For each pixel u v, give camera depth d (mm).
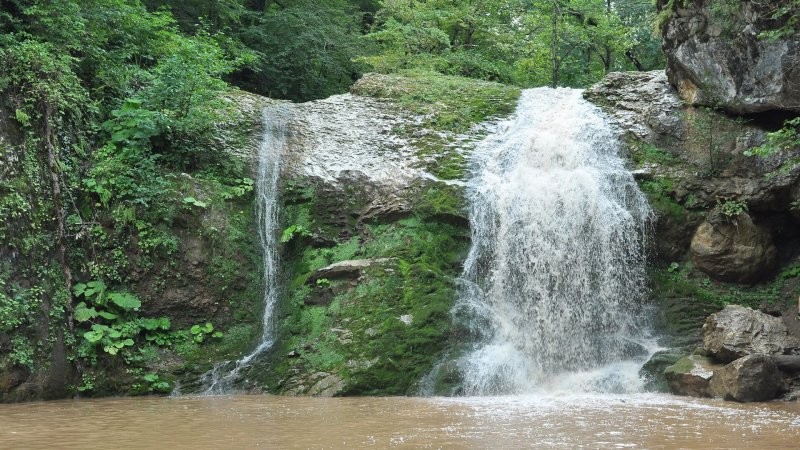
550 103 17688
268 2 26422
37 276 11844
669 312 13406
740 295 13750
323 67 25891
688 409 9242
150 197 13766
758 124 14852
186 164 15195
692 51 15406
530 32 27078
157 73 15820
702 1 15117
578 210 14258
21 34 13758
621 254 13961
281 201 15492
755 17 14062
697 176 14648
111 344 12273
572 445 6566
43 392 11344
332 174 15742
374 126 17344
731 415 8633
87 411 9695
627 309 13578
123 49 16812
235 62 17641
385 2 24266
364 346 12508
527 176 15391
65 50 14797
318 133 16938
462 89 18875
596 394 11508
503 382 11969
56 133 13195
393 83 18984
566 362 13023
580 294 13648
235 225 14617
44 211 12328
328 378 12086
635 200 14523
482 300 13852
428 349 12562
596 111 16750
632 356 12789
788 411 9023
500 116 17734
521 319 13602
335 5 26781
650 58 27234
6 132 12078
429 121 17422
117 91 15930
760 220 14094
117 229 13312
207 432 7648
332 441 6930
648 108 16125
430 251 14359
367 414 9047
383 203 15203
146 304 13234
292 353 12781
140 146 14578
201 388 12516
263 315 14094
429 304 13195
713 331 11492
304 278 14352
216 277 13953
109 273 13000
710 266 13930
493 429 7609
